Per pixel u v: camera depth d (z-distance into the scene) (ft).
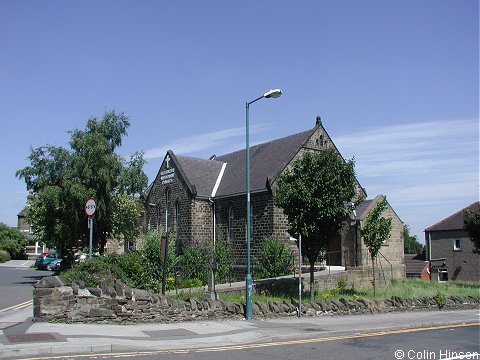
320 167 69.51
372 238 82.02
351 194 69.97
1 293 78.23
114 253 62.75
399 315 63.21
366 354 36.27
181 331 43.83
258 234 102.68
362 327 49.70
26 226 250.16
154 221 127.34
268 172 106.11
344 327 49.42
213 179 123.34
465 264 173.99
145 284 59.67
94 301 45.60
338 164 69.82
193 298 52.90
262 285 71.92
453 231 179.11
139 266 60.13
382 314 63.87
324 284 85.56
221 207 114.21
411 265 187.21
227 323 50.01
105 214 103.81
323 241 69.72
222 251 95.50
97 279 49.14
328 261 107.45
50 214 102.63
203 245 97.19
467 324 57.98
